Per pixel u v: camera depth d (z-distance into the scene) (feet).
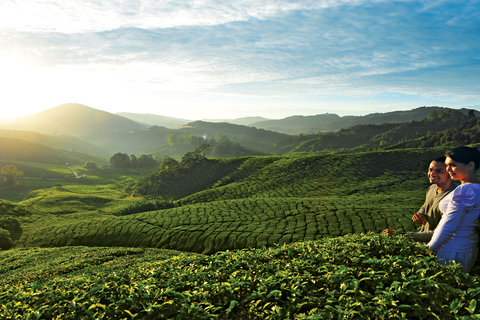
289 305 13.85
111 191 559.38
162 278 19.60
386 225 169.48
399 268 14.24
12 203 311.47
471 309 10.64
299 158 504.43
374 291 13.87
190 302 15.40
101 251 142.92
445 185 15.61
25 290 21.80
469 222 13.30
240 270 18.20
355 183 381.60
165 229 200.03
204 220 213.87
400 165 428.97
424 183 358.64
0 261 140.56
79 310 16.14
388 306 12.24
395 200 253.44
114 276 21.34
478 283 12.00
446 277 12.69
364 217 186.19
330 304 13.26
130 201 452.76
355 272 15.34
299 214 211.41
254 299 14.79
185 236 185.47
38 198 415.03
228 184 455.63
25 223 259.39
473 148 13.78
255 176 467.11
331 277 15.02
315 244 22.12
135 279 20.15
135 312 15.49
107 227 212.84
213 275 18.57
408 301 12.24
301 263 17.72
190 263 23.06
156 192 504.43
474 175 13.93
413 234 17.33
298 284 14.88
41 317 16.33
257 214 225.97
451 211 13.61
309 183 400.67
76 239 202.08
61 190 554.46
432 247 14.37
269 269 18.25
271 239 166.81
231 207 255.70
